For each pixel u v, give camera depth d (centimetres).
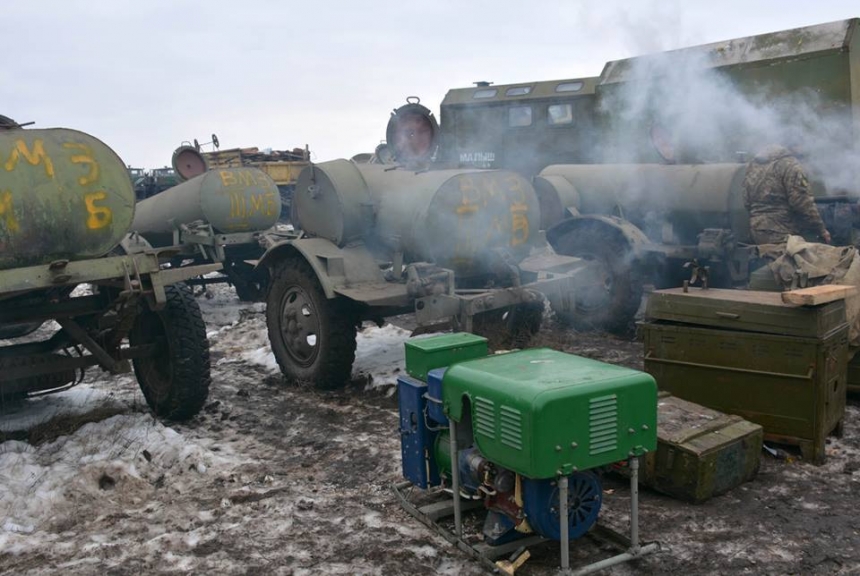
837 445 492
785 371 468
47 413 583
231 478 465
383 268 674
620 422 322
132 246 1021
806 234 686
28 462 472
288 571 354
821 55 820
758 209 699
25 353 575
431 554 367
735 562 355
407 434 408
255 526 400
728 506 416
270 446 532
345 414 596
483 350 408
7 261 466
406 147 757
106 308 535
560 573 322
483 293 623
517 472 316
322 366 648
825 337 458
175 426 577
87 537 392
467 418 375
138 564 363
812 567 351
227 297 1198
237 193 1057
